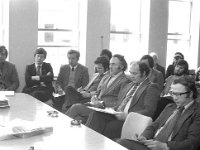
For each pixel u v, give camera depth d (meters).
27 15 6.07
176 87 2.69
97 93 4.56
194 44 8.40
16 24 5.99
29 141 2.16
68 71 5.68
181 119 2.67
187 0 8.29
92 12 6.64
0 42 6.16
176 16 8.20
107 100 4.10
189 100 2.69
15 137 2.22
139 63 3.62
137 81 3.63
